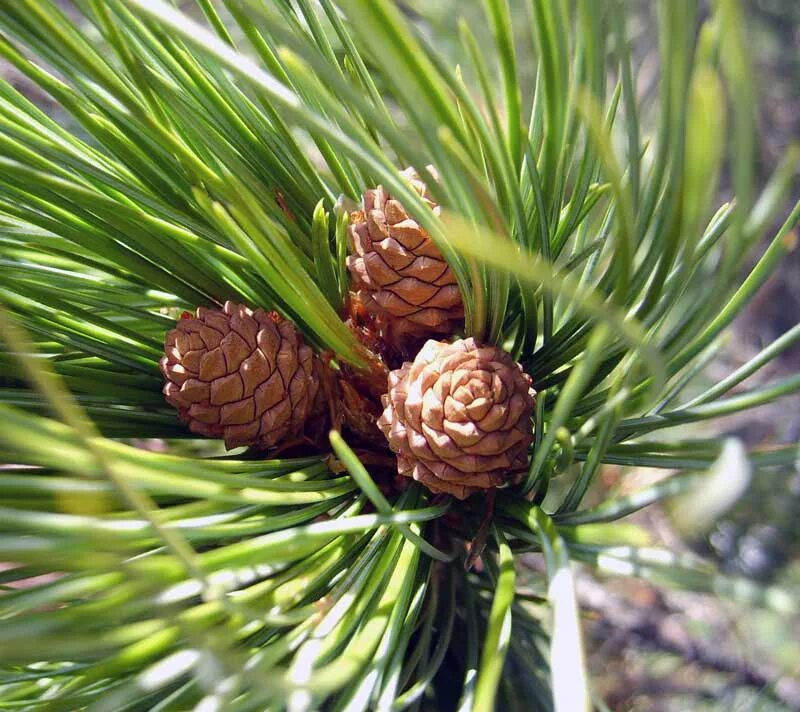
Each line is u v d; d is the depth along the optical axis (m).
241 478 0.07
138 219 0.08
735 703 0.19
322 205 0.08
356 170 0.10
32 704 0.07
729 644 0.20
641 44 0.23
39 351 0.09
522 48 0.22
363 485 0.07
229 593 0.07
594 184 0.09
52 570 0.07
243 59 0.05
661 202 0.07
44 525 0.05
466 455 0.08
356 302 0.10
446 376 0.08
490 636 0.06
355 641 0.07
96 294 0.10
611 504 0.07
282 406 0.09
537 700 0.11
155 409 0.09
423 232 0.08
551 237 0.09
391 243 0.08
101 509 0.05
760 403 0.08
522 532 0.08
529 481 0.08
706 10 0.21
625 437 0.09
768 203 0.05
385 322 0.09
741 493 0.05
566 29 0.06
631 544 0.06
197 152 0.09
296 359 0.09
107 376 0.09
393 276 0.09
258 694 0.06
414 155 0.06
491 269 0.07
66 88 0.08
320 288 0.09
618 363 0.09
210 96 0.09
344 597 0.07
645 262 0.08
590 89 0.07
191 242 0.08
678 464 0.08
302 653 0.06
